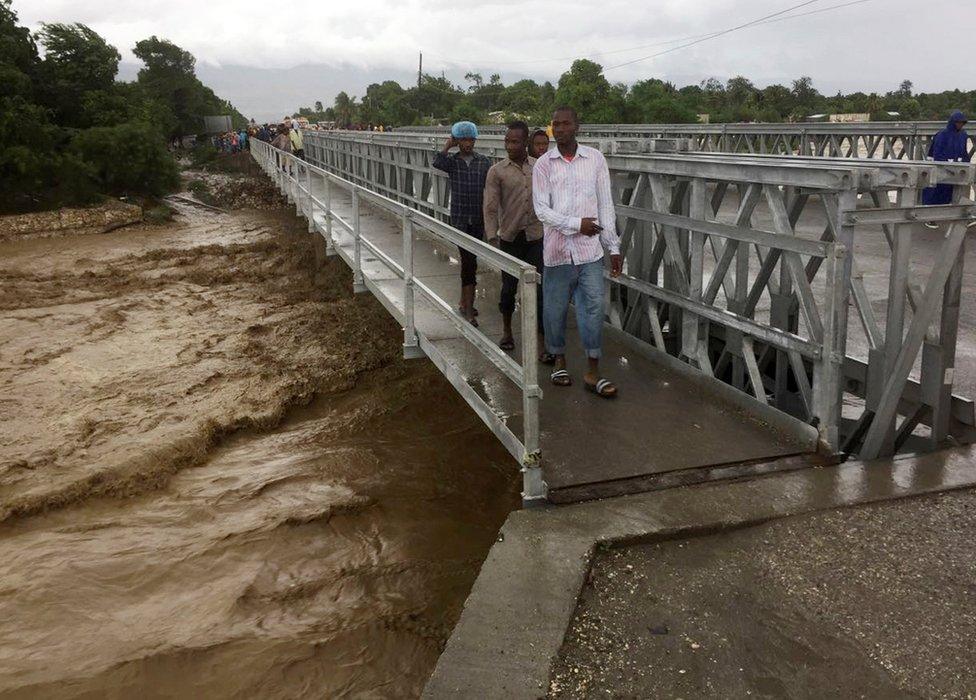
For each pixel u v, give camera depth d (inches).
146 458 294.8
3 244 877.8
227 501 260.7
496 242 251.4
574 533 141.3
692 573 132.1
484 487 259.8
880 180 156.4
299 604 198.4
